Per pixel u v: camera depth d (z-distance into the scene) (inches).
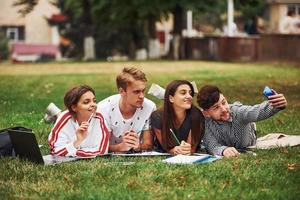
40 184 266.1
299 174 276.2
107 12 1619.1
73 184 264.7
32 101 585.9
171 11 1541.6
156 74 945.5
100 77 903.7
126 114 327.9
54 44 2487.7
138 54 1738.4
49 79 878.4
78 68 1175.6
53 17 2176.4
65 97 319.6
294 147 338.3
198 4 1435.8
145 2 1455.5
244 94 647.8
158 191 252.1
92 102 318.0
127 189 255.0
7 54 2212.1
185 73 959.6
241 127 328.5
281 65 1157.7
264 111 319.3
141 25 1729.8
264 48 1278.3
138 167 288.8
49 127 420.5
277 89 699.4
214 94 323.9
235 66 1151.0
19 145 310.8
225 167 287.1
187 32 2036.2
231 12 1569.9
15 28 2490.2
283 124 427.8
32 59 2448.3
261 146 341.1
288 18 1469.0
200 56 1514.5
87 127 316.5
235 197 243.4
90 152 316.8
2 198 247.3
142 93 323.6
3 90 715.4
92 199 242.2
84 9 1692.9
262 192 249.0
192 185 260.4
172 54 1563.7
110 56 2095.2
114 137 331.0
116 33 1980.8
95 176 275.3
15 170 287.7
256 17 1895.9
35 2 1344.7
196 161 299.1
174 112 324.2
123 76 323.3
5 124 441.4
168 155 320.2
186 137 325.4
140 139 332.2
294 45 1185.4
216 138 329.4
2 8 2487.7
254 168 285.6
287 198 241.8
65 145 315.9
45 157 315.9
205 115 329.7
